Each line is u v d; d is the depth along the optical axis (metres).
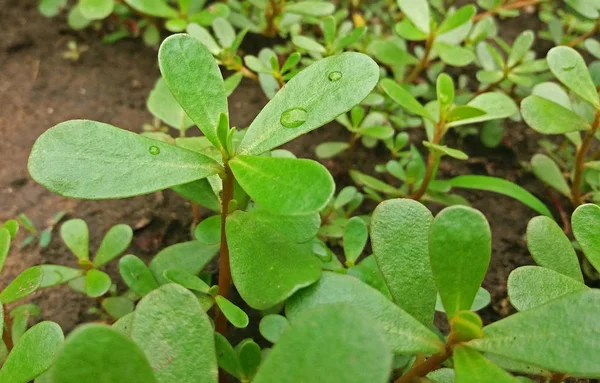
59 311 0.10
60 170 0.06
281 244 0.07
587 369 0.05
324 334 0.05
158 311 0.05
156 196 0.12
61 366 0.05
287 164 0.06
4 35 0.14
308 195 0.05
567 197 0.12
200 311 0.05
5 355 0.08
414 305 0.06
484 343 0.05
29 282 0.07
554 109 0.09
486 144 0.12
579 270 0.07
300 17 0.13
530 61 0.12
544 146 0.12
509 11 0.14
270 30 0.14
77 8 0.14
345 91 0.06
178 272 0.08
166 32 0.15
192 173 0.06
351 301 0.06
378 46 0.12
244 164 0.06
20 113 0.13
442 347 0.06
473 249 0.06
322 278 0.06
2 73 0.14
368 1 0.15
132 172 0.06
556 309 0.05
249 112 0.13
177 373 0.05
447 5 0.16
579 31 0.15
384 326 0.06
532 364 0.05
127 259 0.08
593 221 0.06
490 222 0.12
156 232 0.11
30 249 0.11
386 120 0.12
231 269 0.06
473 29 0.14
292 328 0.05
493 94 0.10
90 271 0.09
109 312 0.09
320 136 0.13
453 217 0.06
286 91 0.07
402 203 0.06
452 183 0.11
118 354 0.05
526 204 0.11
